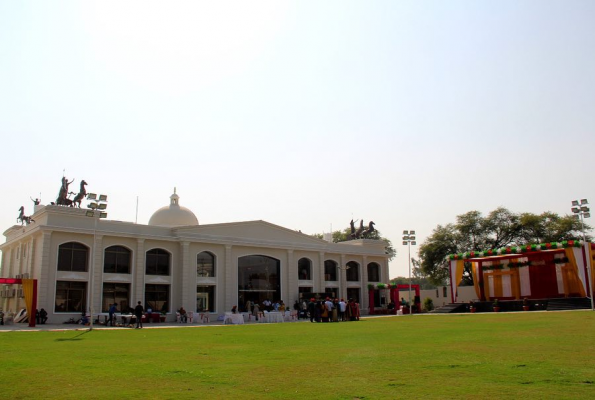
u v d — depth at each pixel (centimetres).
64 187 4784
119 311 4631
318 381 1086
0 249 5572
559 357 1376
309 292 6066
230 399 917
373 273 7019
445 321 3578
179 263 5075
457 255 6281
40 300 4175
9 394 991
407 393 933
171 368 1329
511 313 4597
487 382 1021
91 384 1093
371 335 2389
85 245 4516
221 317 5131
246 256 5603
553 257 5716
